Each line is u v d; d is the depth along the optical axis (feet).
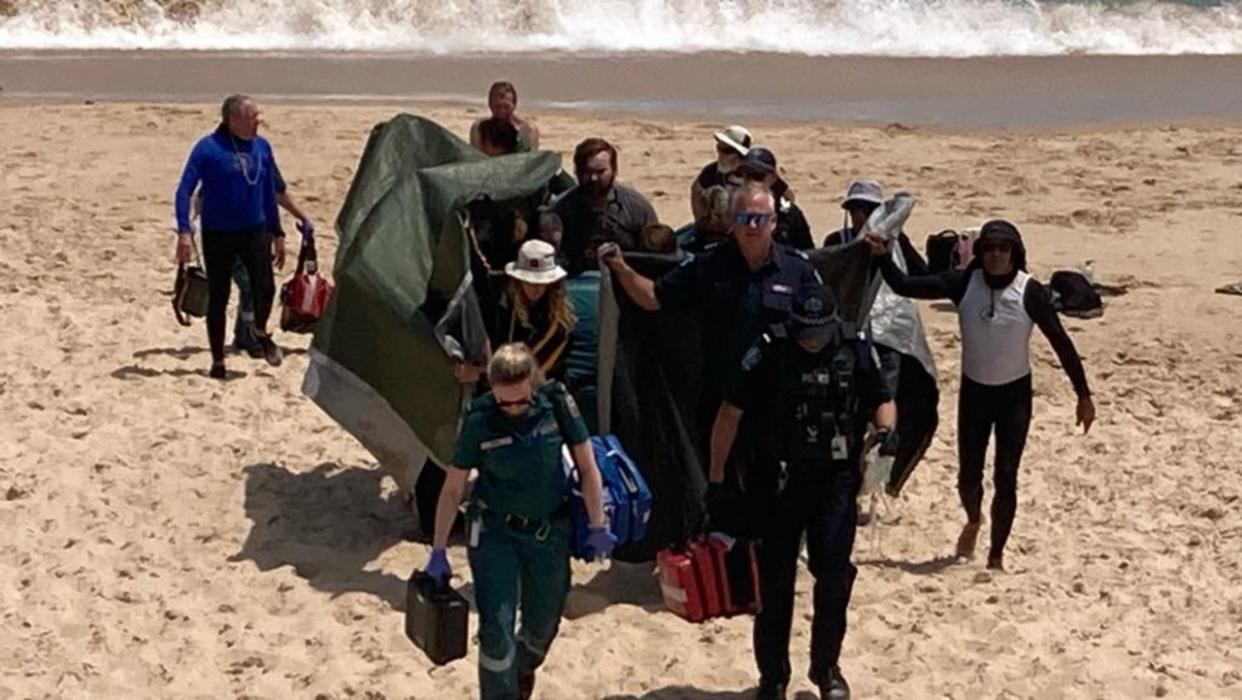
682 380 25.88
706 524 24.14
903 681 25.12
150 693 24.52
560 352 27.07
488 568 21.65
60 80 87.10
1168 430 37.29
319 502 31.60
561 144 69.92
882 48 102.53
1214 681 25.40
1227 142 74.08
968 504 29.60
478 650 24.03
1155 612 27.84
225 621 26.76
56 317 43.42
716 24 104.06
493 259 28.99
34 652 25.61
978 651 26.17
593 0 104.83
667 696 24.56
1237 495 33.12
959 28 105.70
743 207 22.38
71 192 59.21
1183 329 45.73
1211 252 54.39
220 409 36.37
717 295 22.68
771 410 22.15
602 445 22.53
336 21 102.47
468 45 100.99
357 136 71.15
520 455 21.31
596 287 28.09
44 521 30.30
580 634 26.48
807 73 93.25
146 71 90.12
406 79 89.04
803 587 28.40
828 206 59.62
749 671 25.31
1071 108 85.20
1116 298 48.85
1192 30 107.04
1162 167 68.08
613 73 91.81
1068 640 26.58
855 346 22.36
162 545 29.50
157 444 33.99
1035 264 52.34
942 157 69.67
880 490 30.22
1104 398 39.55
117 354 40.32
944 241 38.58
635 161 66.90
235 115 37.11
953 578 29.07
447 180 29.09
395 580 28.30
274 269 44.47
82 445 33.96
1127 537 31.09
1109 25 106.93
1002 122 80.48
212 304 37.91
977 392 28.68
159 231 53.88
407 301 28.35
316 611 27.09
